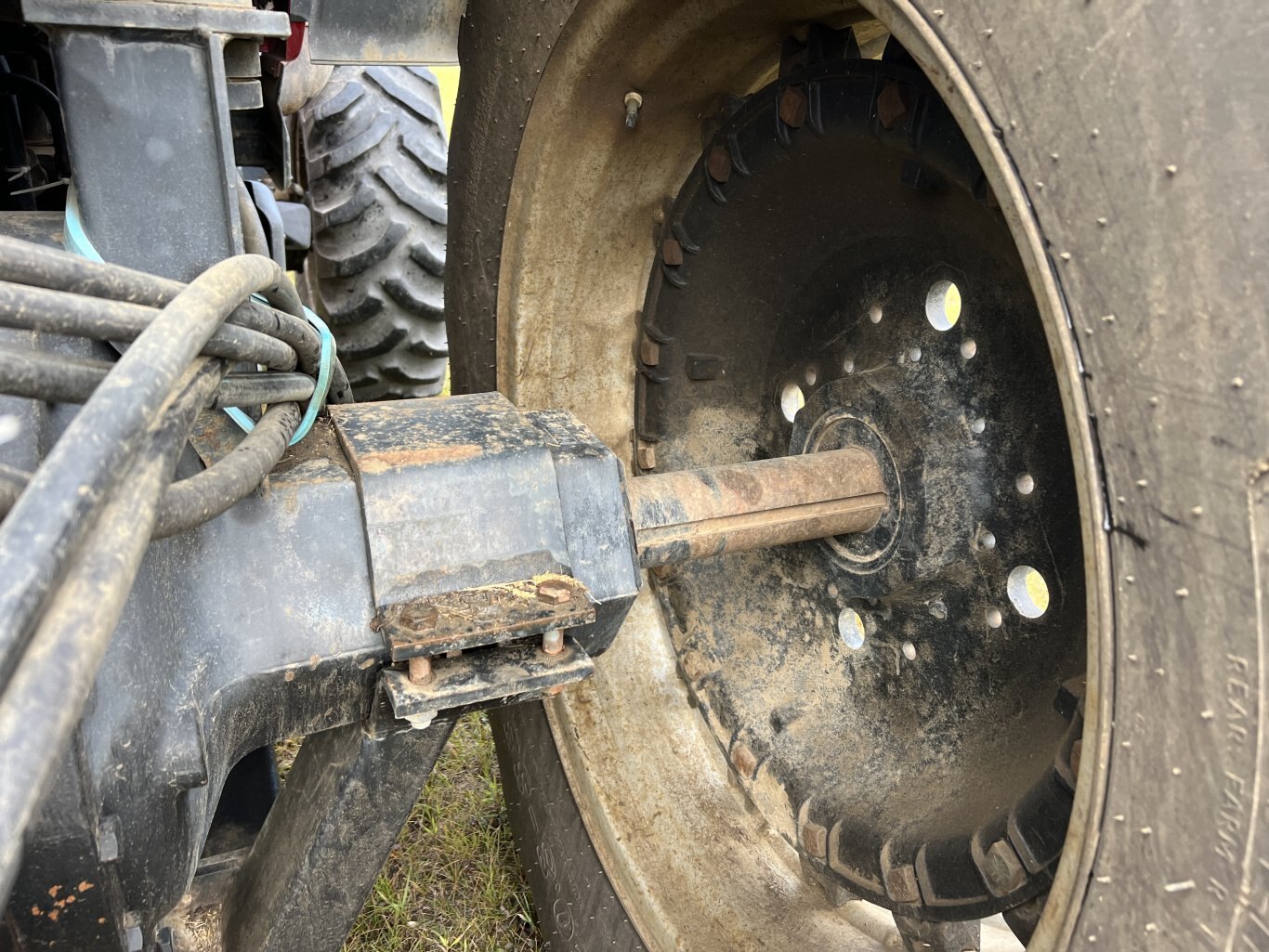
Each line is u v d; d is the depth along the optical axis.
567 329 1.73
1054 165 0.75
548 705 1.73
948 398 1.31
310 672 1.02
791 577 1.64
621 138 1.54
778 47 1.42
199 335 0.70
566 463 1.16
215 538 1.00
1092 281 0.73
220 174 1.02
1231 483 0.66
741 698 1.71
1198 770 0.69
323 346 1.18
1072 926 0.81
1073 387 0.75
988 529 1.27
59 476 0.55
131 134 0.98
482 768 2.27
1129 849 0.75
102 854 0.85
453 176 1.75
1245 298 0.65
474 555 1.08
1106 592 0.74
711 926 1.57
